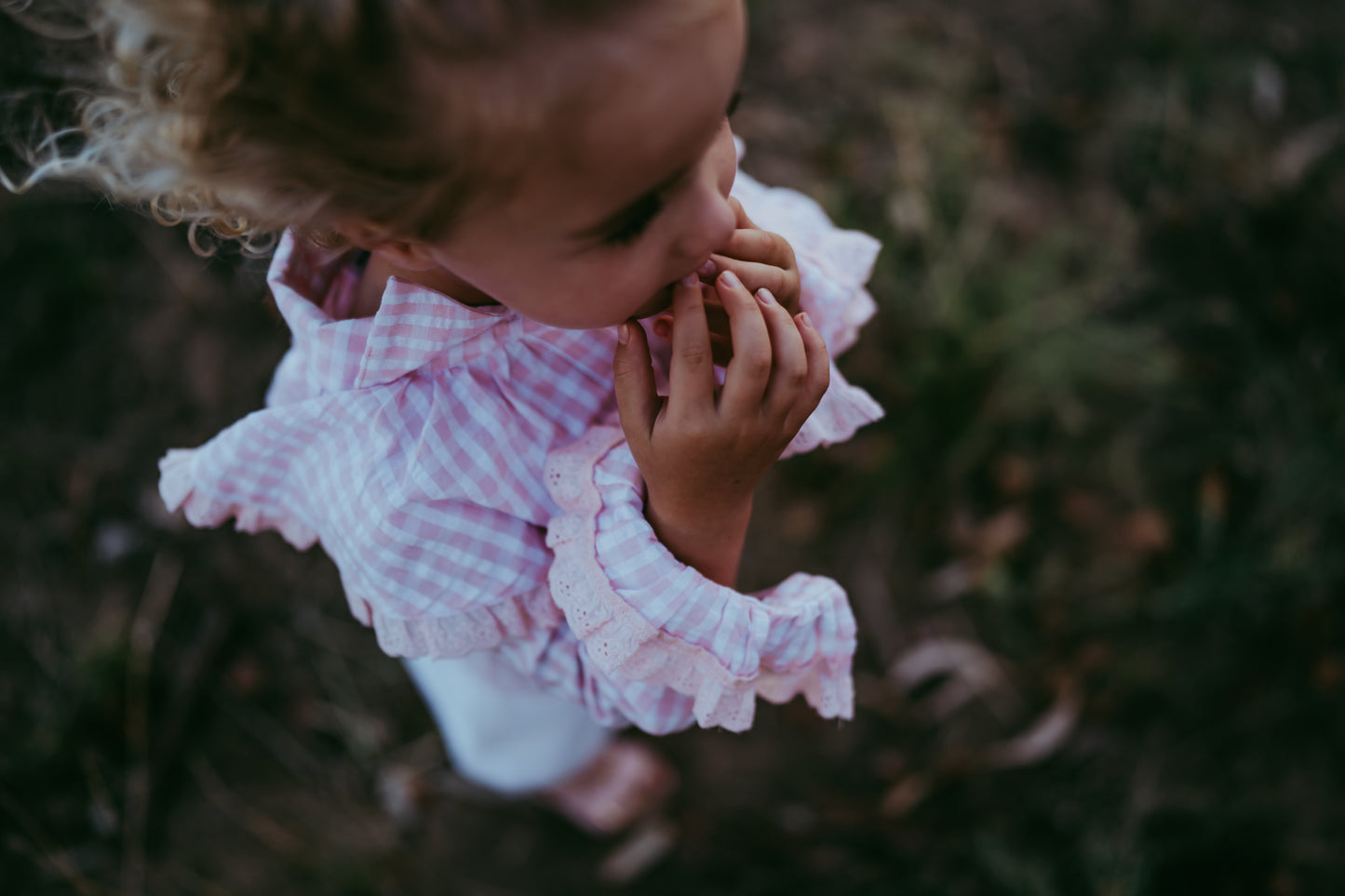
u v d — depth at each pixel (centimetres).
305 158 49
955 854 124
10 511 131
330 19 45
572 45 45
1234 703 130
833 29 156
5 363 136
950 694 133
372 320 61
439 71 46
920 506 138
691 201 51
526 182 48
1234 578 132
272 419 64
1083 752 129
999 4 160
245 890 122
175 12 47
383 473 61
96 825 120
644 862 126
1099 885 120
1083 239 147
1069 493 139
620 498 61
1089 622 134
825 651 67
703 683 63
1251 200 151
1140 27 159
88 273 137
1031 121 154
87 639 127
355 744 128
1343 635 131
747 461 58
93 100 58
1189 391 142
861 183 146
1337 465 136
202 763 125
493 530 63
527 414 63
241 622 130
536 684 74
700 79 47
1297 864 122
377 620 66
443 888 125
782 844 126
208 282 140
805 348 59
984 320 138
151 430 136
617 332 64
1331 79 159
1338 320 146
